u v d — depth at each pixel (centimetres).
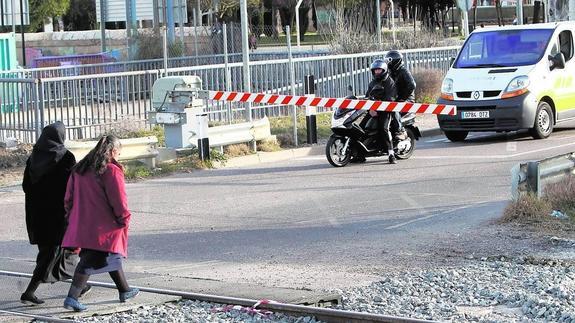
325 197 2430
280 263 1741
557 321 1311
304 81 3441
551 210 2045
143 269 1723
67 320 1384
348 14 5719
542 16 7019
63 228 1473
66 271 1509
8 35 4484
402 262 1708
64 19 9919
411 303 1423
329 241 1917
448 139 3562
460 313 1363
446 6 8081
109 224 1430
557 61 3447
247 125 3194
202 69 3512
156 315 1414
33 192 1478
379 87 2914
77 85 3200
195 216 2241
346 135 2925
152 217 2247
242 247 1894
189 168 2959
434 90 4262
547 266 1636
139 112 3350
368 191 2494
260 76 3622
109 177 1420
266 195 2494
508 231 1920
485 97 3328
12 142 3169
